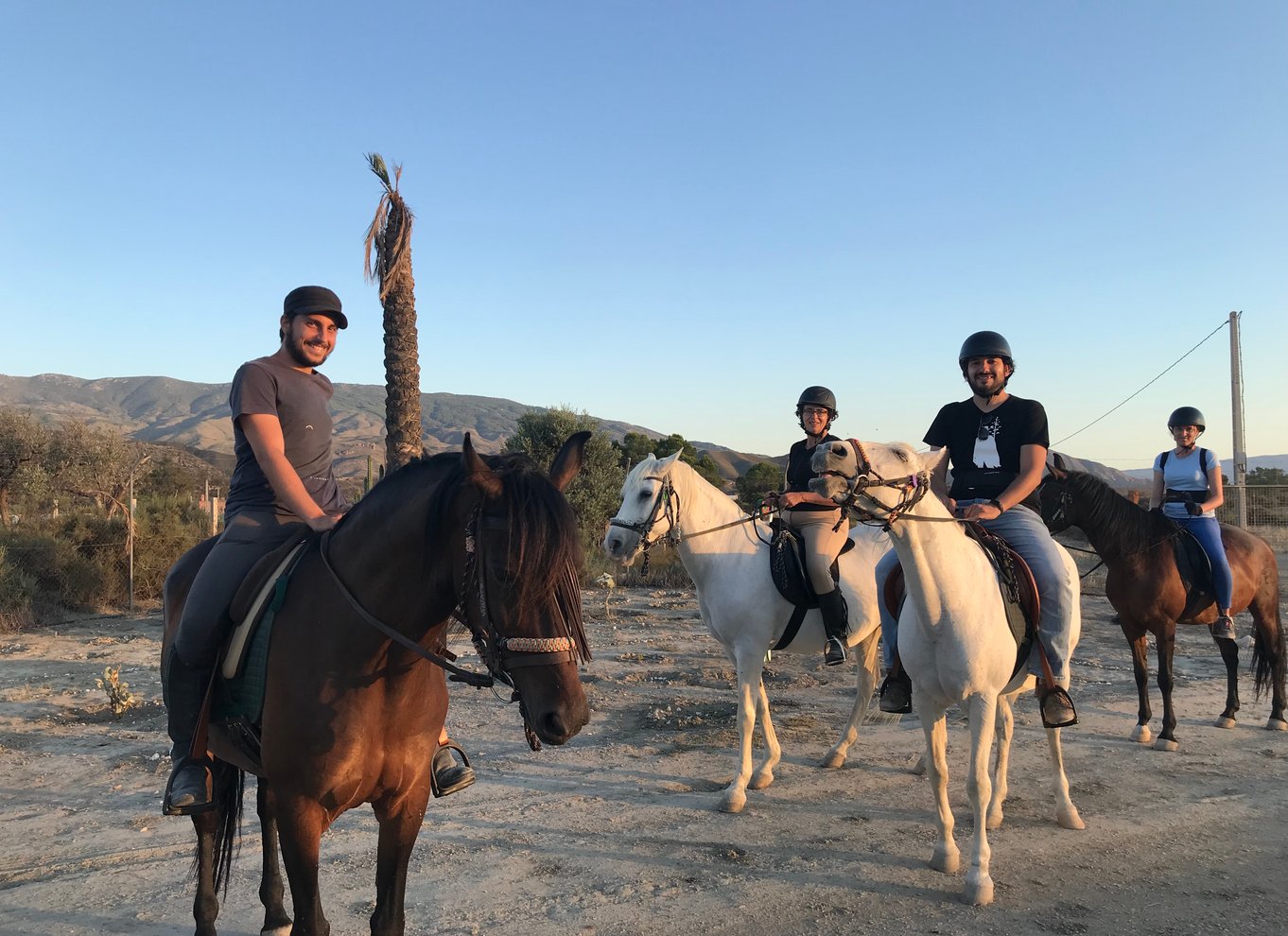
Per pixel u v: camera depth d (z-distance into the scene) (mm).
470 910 4105
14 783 5953
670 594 16344
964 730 7602
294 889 2658
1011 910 4184
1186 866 4711
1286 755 6875
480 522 2438
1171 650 7203
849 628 6109
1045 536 5008
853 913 4125
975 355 4965
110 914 4027
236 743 2967
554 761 6629
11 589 12492
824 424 6215
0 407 29812
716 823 5332
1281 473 28969
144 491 30734
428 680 2889
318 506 3088
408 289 12453
